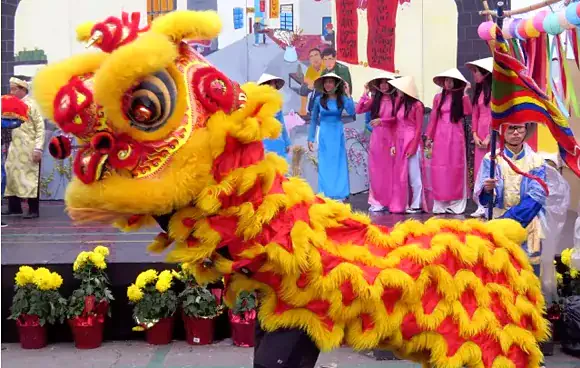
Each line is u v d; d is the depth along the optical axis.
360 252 2.83
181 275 5.70
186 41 2.82
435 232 3.04
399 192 9.45
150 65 2.45
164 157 2.57
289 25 10.88
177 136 2.58
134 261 5.85
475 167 9.27
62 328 5.84
